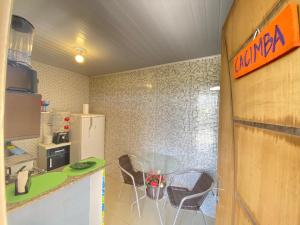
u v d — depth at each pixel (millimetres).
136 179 2451
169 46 1943
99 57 2371
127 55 2273
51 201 1147
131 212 2312
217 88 2289
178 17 1319
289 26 424
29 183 1035
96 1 1133
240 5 860
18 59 1102
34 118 1071
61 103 3131
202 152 2416
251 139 692
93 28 1515
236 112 915
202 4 1152
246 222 710
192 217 2246
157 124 2807
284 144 462
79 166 1400
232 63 998
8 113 930
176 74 2605
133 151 3098
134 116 3082
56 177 1217
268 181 543
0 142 369
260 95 616
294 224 410
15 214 965
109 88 3428
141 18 1340
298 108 406
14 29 1098
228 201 1000
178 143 2602
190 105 2492
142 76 2975
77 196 1340
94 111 3625
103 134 3402
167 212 2334
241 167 806
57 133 2920
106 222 2104
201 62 2389
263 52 575
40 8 1214
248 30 749
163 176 2322
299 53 405
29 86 1052
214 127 2326
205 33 1593
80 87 3516
